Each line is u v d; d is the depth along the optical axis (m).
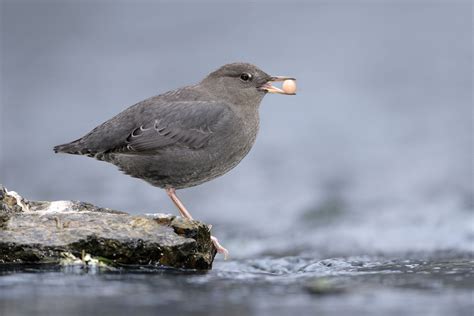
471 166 16.61
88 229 8.58
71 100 21.36
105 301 6.84
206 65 23.52
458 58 24.20
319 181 16.48
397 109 20.69
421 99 21.28
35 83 22.61
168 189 10.70
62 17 27.75
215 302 6.87
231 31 26.91
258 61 23.89
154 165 10.29
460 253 10.88
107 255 8.52
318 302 6.89
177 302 6.86
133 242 8.53
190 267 8.68
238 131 10.52
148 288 7.37
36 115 20.39
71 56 24.78
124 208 15.06
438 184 15.73
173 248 8.56
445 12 28.44
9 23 26.84
